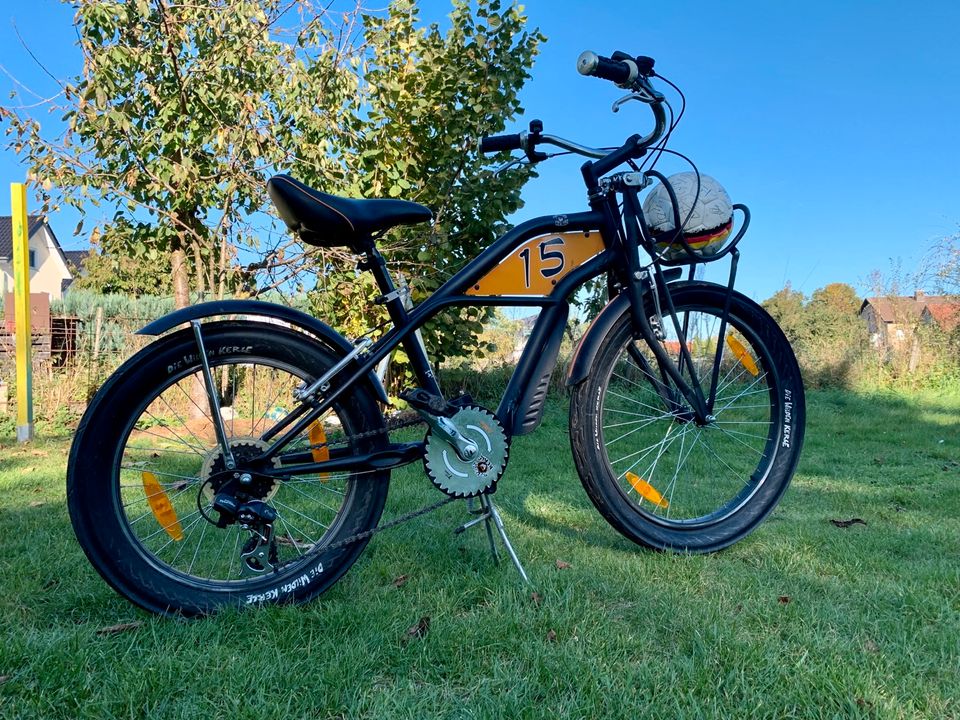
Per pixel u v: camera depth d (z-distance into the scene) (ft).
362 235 6.42
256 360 6.23
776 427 8.38
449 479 6.56
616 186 7.45
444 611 6.01
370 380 6.48
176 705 4.58
